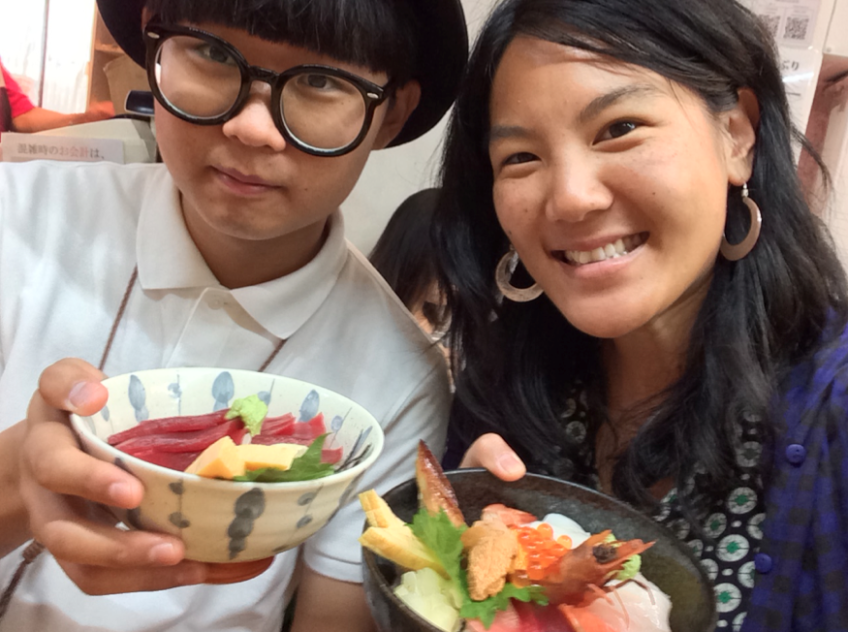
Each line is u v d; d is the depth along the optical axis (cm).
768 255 45
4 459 33
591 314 42
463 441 54
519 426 52
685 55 41
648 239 41
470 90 47
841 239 78
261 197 40
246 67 36
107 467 27
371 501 33
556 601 32
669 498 46
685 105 40
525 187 42
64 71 71
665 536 35
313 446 29
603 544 31
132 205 50
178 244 46
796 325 45
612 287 41
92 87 72
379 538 31
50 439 29
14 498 34
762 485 42
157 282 46
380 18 39
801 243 45
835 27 85
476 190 52
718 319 45
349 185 43
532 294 52
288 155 38
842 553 38
